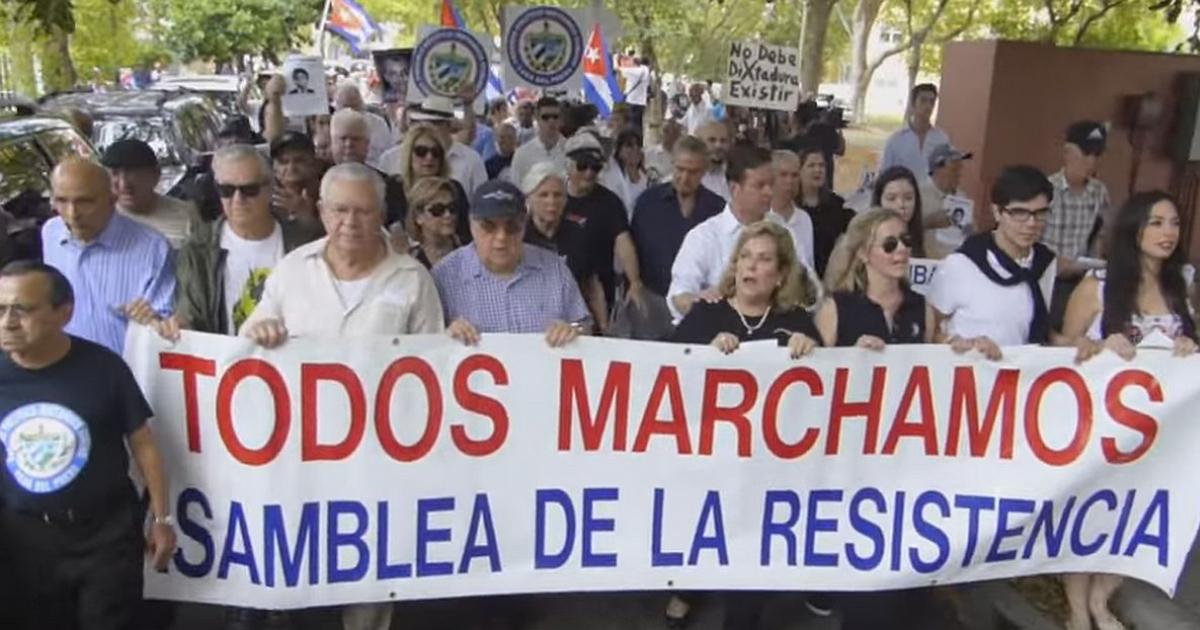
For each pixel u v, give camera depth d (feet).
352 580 13.41
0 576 11.68
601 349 13.34
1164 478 14.20
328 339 12.84
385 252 13.60
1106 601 15.37
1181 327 14.43
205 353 12.73
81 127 30.27
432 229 16.62
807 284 14.23
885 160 32.37
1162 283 14.43
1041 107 41.83
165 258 14.40
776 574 14.11
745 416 13.70
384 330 13.24
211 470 13.01
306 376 12.88
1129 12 73.77
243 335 12.69
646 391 13.51
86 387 11.35
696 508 13.88
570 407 13.46
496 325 14.55
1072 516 14.28
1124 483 14.21
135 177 16.65
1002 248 14.83
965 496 14.12
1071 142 22.47
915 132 31.86
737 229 17.13
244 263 14.25
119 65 93.61
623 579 13.94
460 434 13.33
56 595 11.80
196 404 12.87
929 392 13.84
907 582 14.21
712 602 16.46
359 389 13.00
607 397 13.47
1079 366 13.87
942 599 16.63
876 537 14.14
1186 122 41.32
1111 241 14.65
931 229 24.66
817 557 14.12
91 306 14.05
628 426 13.58
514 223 14.05
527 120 49.75
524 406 13.38
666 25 112.88
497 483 13.52
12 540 11.51
